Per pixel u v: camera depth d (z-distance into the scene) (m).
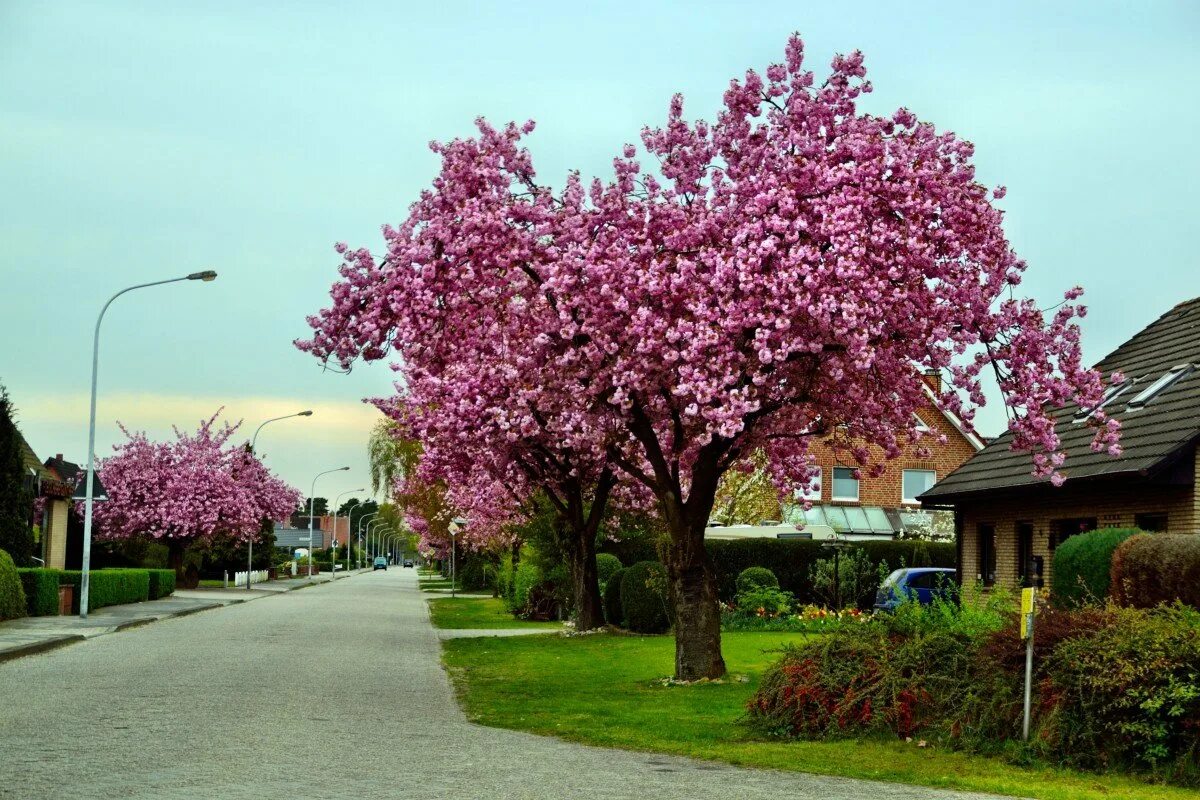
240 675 18.58
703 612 18.70
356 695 16.30
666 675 19.86
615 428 18.56
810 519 45.53
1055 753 10.74
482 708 15.23
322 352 16.30
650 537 38.25
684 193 16.97
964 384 16.45
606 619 34.97
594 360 16.31
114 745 11.11
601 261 16.05
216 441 61.62
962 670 12.29
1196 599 13.68
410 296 15.70
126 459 59.94
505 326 17.39
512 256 15.90
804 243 15.67
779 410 18.97
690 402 16.86
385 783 9.23
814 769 10.41
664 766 10.54
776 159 16.16
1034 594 11.12
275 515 69.94
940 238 15.67
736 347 15.86
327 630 31.02
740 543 37.25
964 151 16.08
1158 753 10.27
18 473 41.88
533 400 19.09
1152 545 14.46
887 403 17.56
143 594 44.97
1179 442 20.20
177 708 14.16
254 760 10.34
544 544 37.94
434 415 24.66
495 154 16.30
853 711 12.42
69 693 15.71
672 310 16.12
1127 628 11.08
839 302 14.91
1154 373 25.00
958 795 9.16
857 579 36.00
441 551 76.81
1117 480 21.25
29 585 33.22
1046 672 11.34
